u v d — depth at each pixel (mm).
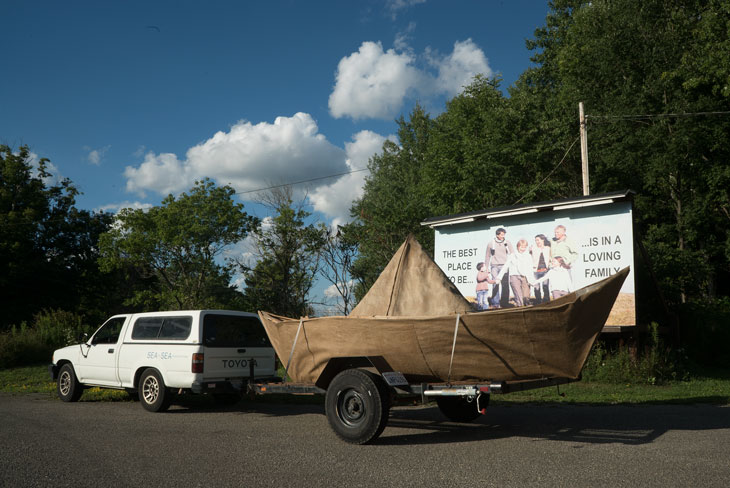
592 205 16766
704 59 24281
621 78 28875
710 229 27672
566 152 29875
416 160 47188
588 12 29844
